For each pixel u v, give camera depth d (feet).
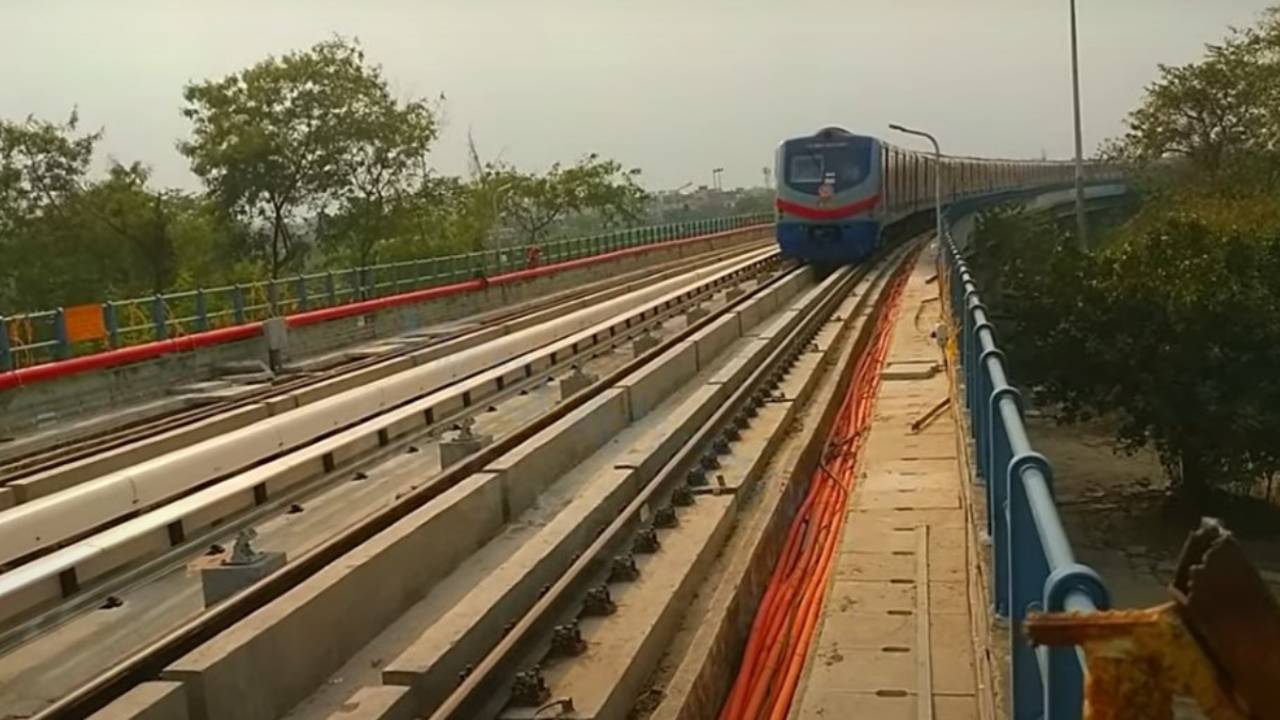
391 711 17.79
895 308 74.49
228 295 92.17
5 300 103.30
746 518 29.89
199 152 112.16
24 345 54.95
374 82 117.39
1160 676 6.02
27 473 38.55
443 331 80.59
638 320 75.46
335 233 118.01
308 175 114.73
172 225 112.78
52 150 106.83
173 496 34.78
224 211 113.19
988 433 20.81
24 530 28.66
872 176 103.91
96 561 27.61
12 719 21.31
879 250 112.47
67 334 55.21
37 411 50.29
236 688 18.78
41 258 104.94
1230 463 70.23
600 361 62.95
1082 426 94.22
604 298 99.40
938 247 90.02
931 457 35.55
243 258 115.34
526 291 104.22
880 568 25.86
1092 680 6.16
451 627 20.79
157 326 61.87
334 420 44.86
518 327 78.59
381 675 19.38
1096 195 201.46
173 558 29.55
